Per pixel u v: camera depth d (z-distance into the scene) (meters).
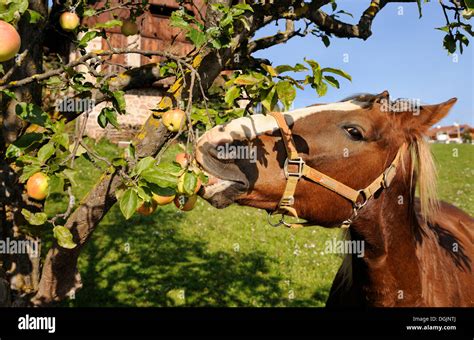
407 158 2.62
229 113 2.40
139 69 2.91
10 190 2.76
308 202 2.38
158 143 2.59
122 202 1.76
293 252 8.43
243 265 7.63
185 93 2.57
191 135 1.91
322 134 2.38
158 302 6.00
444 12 3.36
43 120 1.98
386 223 2.58
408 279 2.66
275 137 2.31
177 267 7.33
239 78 2.10
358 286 2.81
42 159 1.85
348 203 2.46
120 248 7.99
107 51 2.12
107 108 2.17
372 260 2.64
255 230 9.72
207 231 9.45
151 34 11.16
